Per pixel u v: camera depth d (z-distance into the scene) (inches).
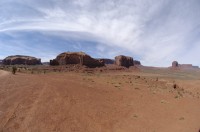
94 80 1489.9
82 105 735.7
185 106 1022.4
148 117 747.4
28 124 496.4
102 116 679.7
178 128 652.1
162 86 1728.6
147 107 893.8
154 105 948.6
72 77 1567.4
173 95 1310.3
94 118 647.1
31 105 606.9
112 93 1048.2
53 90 820.6
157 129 629.0
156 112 831.1
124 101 932.0
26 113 546.6
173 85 1809.8
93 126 586.2
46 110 601.9
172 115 817.5
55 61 4950.8
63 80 1184.8
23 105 590.9
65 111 638.5
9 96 629.6
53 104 663.1
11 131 448.1
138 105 905.5
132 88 1321.4
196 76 5295.3
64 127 537.6
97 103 805.2
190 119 777.6
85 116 645.9
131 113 772.6
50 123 534.6
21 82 852.6
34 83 883.4
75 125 565.0
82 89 978.7
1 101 576.1
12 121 487.8
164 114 818.2
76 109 681.6
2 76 932.0
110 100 896.9
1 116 494.3
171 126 668.7
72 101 746.2
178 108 954.7
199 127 682.2
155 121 709.3
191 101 1203.2
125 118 705.0
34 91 745.0
